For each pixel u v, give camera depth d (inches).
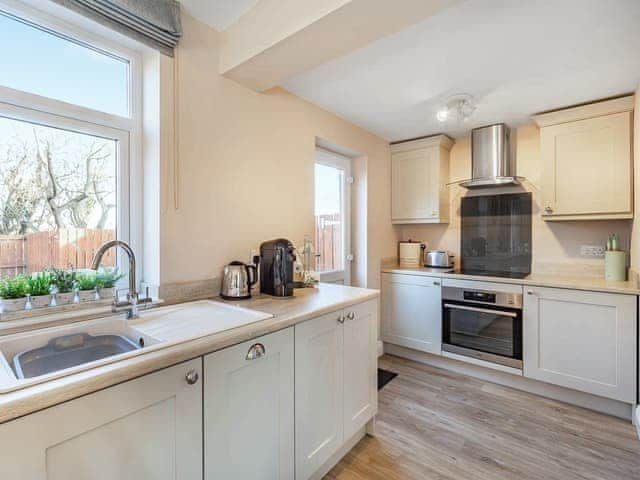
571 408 89.7
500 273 114.7
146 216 61.7
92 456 31.2
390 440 75.6
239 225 73.7
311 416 58.5
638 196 83.3
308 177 93.3
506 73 77.3
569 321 89.7
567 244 109.4
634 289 81.0
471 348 107.3
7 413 25.8
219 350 42.8
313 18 51.9
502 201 122.0
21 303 46.2
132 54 59.9
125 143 60.0
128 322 51.3
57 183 52.9
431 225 139.2
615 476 63.9
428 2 47.4
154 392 35.9
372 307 75.9
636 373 80.9
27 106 48.7
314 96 90.7
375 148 125.6
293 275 76.4
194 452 40.1
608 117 91.8
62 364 45.3
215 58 68.3
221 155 69.9
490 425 81.6
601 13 55.9
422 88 86.0
